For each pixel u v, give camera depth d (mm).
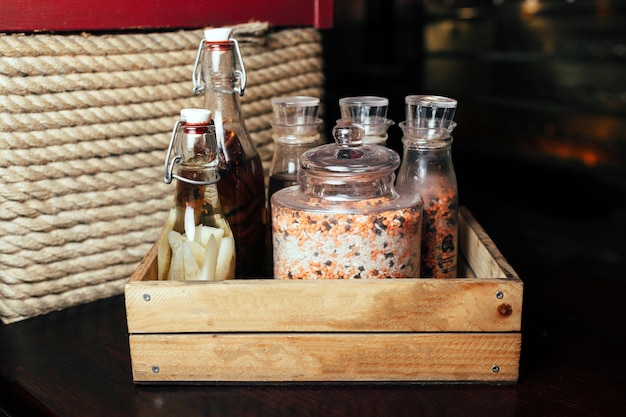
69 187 825
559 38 2045
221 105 782
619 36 1891
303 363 680
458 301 666
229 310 672
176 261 723
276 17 950
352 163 693
